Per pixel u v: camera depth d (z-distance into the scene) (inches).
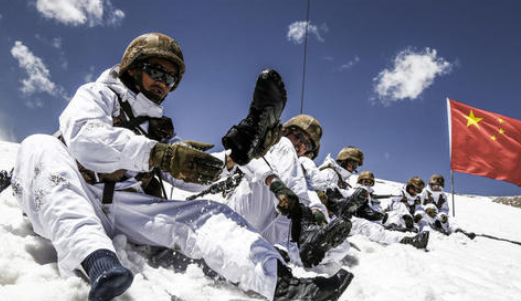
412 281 115.7
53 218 71.2
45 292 60.9
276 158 118.3
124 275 60.7
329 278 72.7
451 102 432.5
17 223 93.7
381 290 103.2
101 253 66.4
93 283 60.7
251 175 104.7
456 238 253.6
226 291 82.6
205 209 86.7
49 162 76.0
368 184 269.4
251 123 82.6
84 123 78.3
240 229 82.9
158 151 76.2
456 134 425.4
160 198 90.3
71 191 74.3
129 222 88.4
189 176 76.7
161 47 91.7
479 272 150.2
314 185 139.6
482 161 419.2
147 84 91.8
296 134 138.4
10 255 77.2
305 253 95.7
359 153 207.3
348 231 94.3
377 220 246.8
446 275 128.7
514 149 415.2
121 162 76.4
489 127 421.7
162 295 72.3
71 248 68.0
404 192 316.2
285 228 121.7
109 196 85.8
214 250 80.6
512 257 220.5
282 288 73.7
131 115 90.9
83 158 76.9
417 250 184.2
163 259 93.4
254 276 76.0
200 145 104.1
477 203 664.4
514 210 637.9
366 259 145.3
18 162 80.0
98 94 84.8
